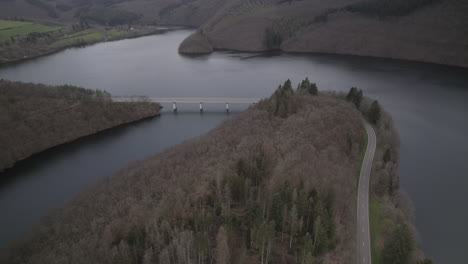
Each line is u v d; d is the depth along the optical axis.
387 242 81.75
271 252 78.88
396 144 144.25
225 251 70.62
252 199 93.00
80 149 169.62
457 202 112.06
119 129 192.75
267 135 131.38
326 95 185.38
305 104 162.38
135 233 78.69
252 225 80.00
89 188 118.81
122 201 95.88
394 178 113.69
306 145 116.12
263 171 106.06
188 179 102.94
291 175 97.12
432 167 133.38
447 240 96.62
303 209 83.44
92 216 93.25
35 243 89.00
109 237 79.44
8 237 107.69
